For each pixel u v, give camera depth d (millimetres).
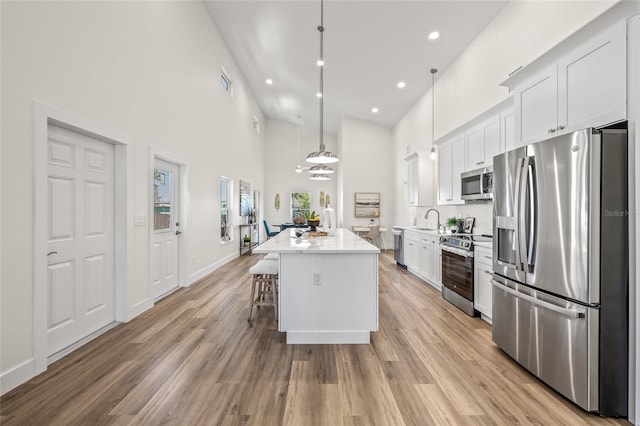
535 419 1652
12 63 1915
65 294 2449
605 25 1774
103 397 1834
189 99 4570
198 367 2201
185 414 1686
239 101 7457
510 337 2295
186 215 4504
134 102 3205
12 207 1921
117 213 3059
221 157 6121
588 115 1907
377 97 7090
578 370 1727
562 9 2830
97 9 2656
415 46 4824
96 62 2646
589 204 1673
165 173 4059
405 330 2924
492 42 3965
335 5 4207
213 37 5527
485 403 1792
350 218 8945
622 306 1670
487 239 3494
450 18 4066
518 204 2146
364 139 9031
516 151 2195
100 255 2863
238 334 2811
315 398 1836
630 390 1650
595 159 1666
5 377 1869
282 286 2629
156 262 3844
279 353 2436
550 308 1864
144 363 2252
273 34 5312
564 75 2096
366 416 1674
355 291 2637
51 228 2316
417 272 5238
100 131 2688
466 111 4664
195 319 3197
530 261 2047
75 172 2555
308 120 10367
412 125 7297
